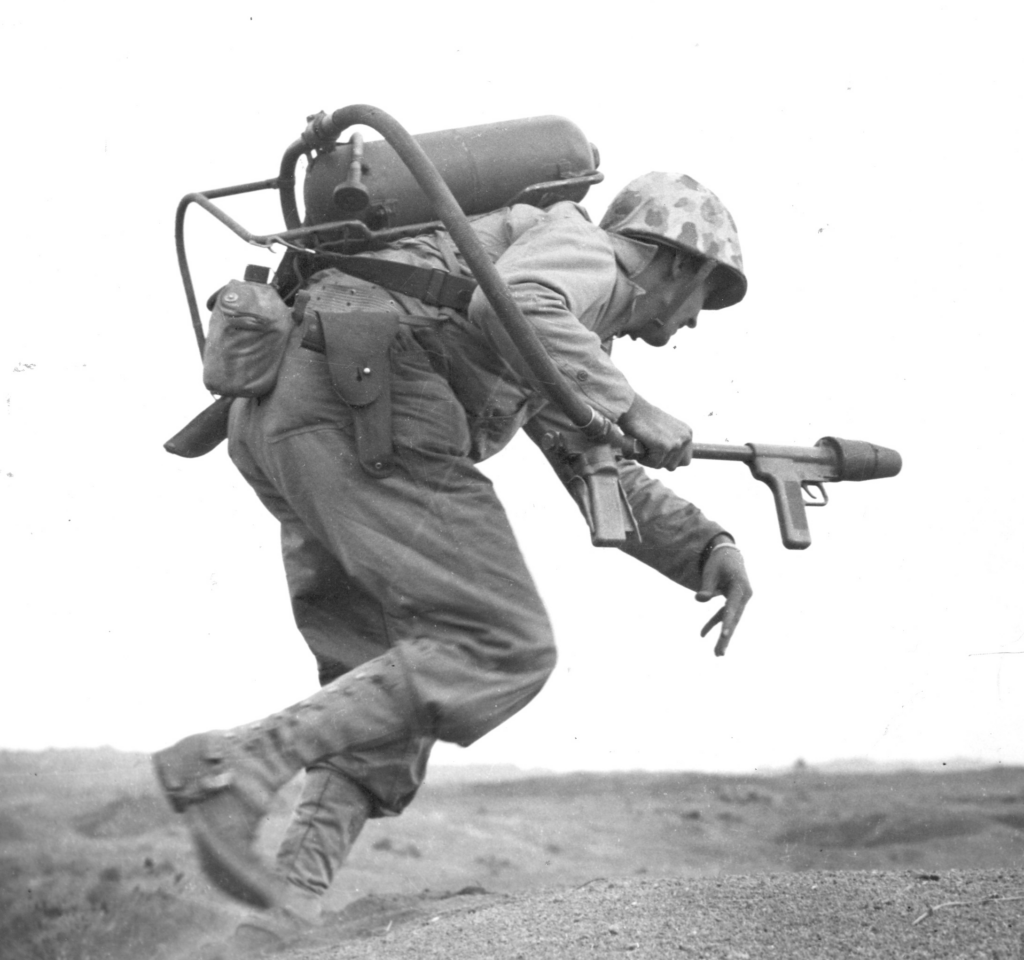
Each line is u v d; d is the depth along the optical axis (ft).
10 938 6.67
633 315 8.87
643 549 9.48
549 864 8.67
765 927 6.48
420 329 8.11
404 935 6.88
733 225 9.02
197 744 7.25
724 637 9.25
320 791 7.82
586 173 8.83
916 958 6.00
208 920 7.04
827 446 9.72
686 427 8.43
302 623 8.86
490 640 7.97
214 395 8.74
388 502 7.96
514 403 8.50
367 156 8.40
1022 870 7.64
